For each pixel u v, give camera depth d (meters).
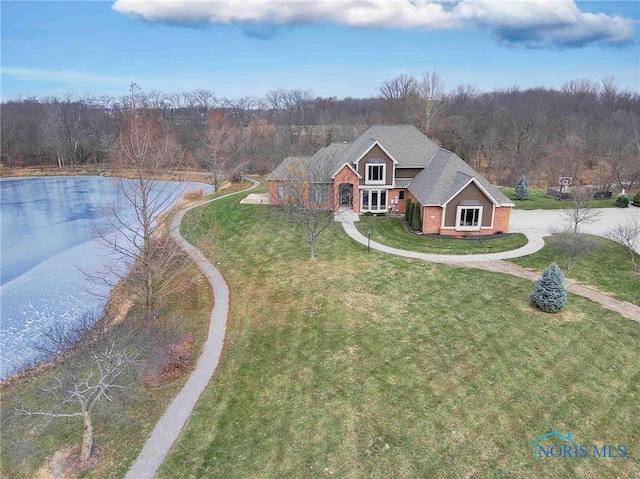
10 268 37.84
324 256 32.81
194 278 29.33
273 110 122.00
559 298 23.30
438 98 92.38
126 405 17.86
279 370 19.73
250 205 46.97
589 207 36.31
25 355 24.25
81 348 19.66
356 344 21.22
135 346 20.16
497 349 20.33
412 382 18.27
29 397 19.39
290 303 25.88
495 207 36.31
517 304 24.62
